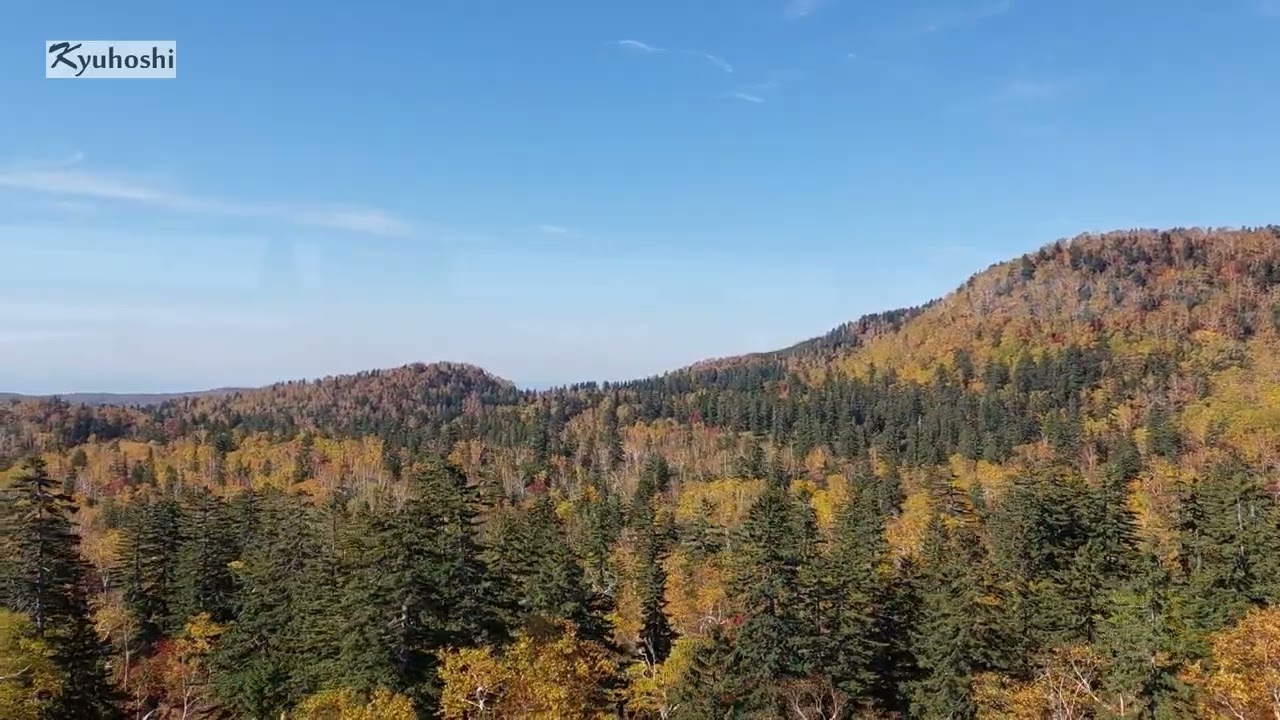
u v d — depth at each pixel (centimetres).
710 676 4597
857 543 6931
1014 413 16975
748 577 4944
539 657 2980
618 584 6794
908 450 15625
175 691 5359
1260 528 5366
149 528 6512
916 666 4941
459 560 4319
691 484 13875
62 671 3934
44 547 4528
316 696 3497
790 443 17400
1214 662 3906
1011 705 4047
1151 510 8688
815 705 4297
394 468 16075
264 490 9656
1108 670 4350
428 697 3775
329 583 4841
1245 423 13538
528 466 16050
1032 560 6247
